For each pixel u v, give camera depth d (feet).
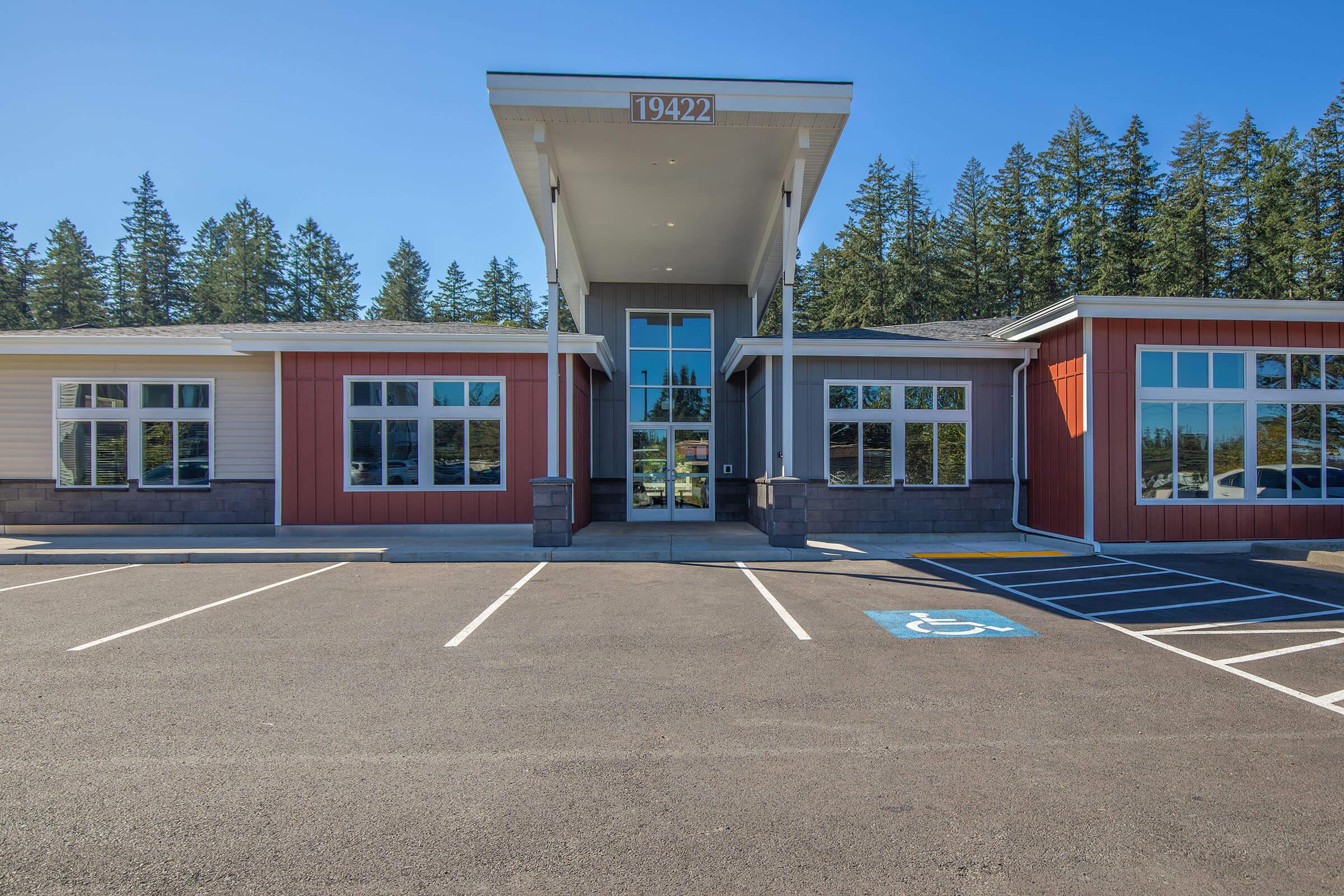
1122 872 8.89
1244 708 14.67
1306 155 114.73
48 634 20.62
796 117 34.01
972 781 11.41
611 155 38.11
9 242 192.75
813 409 43.68
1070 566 32.73
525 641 19.94
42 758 12.23
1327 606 24.22
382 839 9.62
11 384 44.60
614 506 55.11
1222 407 37.81
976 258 132.26
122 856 9.20
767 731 13.46
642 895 8.39
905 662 17.87
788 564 33.63
